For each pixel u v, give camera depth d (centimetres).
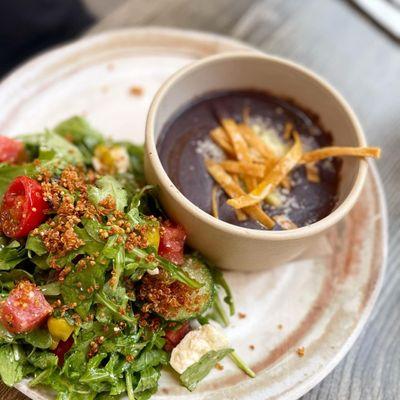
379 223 38
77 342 31
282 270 36
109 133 40
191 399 31
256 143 36
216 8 48
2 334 31
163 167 35
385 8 49
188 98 37
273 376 32
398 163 42
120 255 31
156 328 32
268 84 38
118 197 33
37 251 31
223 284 35
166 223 33
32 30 57
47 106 40
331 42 48
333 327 34
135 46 43
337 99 36
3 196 33
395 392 34
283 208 35
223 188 35
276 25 48
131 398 31
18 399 32
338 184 36
